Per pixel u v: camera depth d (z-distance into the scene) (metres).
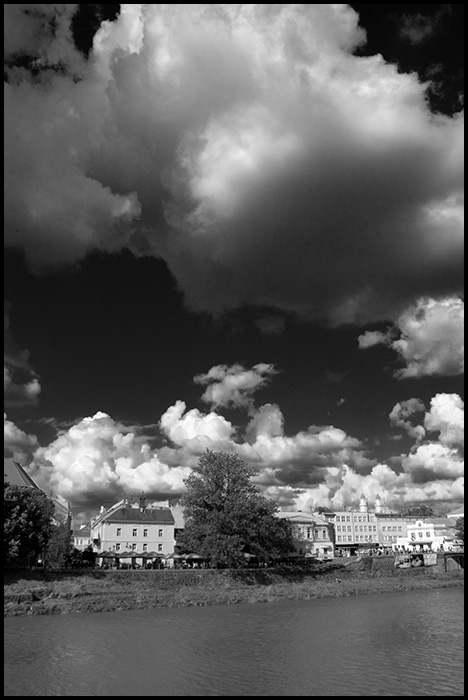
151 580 84.88
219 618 65.25
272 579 98.50
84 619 63.62
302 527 157.75
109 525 119.31
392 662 40.97
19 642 48.84
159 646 47.44
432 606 78.44
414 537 191.75
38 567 83.81
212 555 90.69
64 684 35.44
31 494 80.06
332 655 43.62
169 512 128.12
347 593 97.25
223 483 99.38
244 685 35.03
